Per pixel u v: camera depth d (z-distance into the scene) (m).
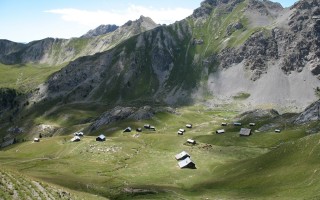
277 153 104.00
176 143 170.38
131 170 127.94
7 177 51.50
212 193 91.31
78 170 126.69
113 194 93.94
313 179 78.38
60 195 54.72
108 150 155.62
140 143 173.50
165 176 119.56
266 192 81.62
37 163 140.75
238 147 162.88
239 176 102.50
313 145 93.31
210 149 158.62
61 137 193.25
